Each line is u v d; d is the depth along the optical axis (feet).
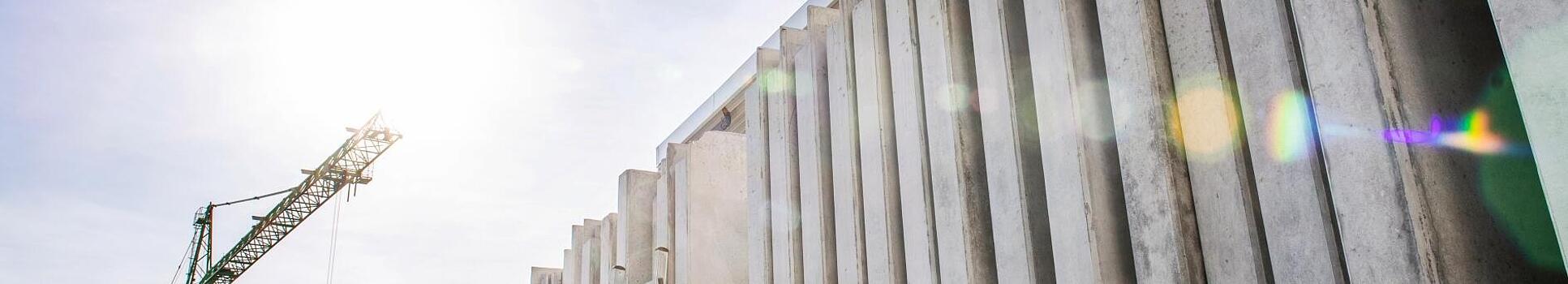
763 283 34.55
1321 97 18.35
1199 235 20.80
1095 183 22.56
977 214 26.12
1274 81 19.58
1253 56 20.16
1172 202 20.66
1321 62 18.43
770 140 36.29
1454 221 16.99
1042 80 24.36
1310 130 18.89
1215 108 20.66
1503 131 18.33
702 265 41.60
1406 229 16.70
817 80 33.63
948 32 27.76
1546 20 15.06
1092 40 24.00
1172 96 21.71
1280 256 19.10
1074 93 23.08
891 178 29.32
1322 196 18.45
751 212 36.70
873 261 29.14
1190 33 21.56
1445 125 17.65
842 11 32.81
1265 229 19.51
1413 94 17.47
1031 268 23.58
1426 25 18.25
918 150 28.12
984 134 25.99
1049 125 23.88
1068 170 22.95
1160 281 20.65
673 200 45.44
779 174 34.91
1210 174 20.63
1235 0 20.83
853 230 30.19
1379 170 17.22
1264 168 19.65
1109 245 22.20
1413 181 16.81
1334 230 18.29
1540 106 14.99
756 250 35.73
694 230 42.01
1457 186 17.31
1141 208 21.39
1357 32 17.80
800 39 36.73
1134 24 22.25
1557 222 14.57
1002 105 25.35
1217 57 20.81
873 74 30.48
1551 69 14.88
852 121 31.24
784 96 35.47
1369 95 17.46
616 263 50.47
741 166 44.57
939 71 27.84
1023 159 24.62
